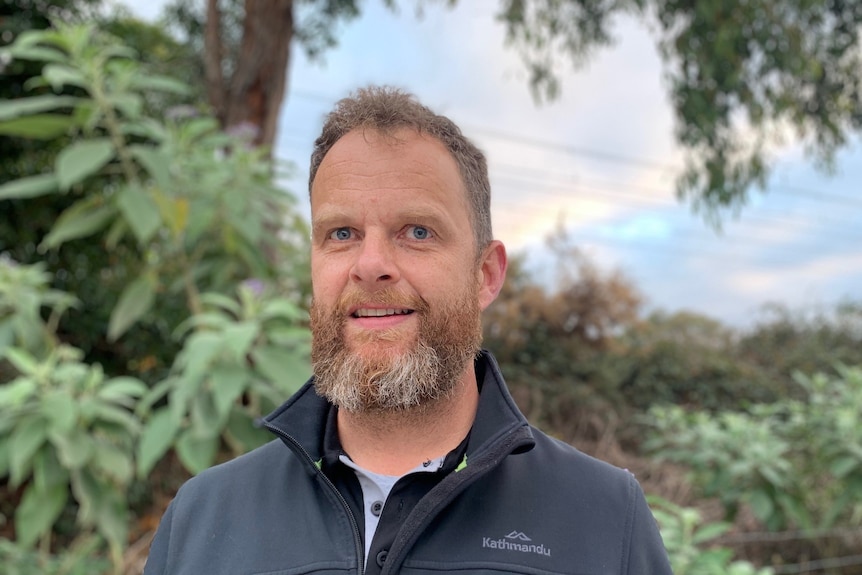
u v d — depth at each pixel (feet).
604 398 27.84
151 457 7.66
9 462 7.85
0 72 17.71
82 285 18.31
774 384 33.88
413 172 3.72
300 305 13.80
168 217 9.64
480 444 3.74
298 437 3.92
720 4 21.56
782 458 11.86
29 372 8.41
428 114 3.90
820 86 25.73
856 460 10.55
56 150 17.95
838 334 38.63
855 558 12.25
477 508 3.63
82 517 8.39
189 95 21.50
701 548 13.23
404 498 3.64
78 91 17.48
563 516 3.67
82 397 8.39
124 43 20.01
